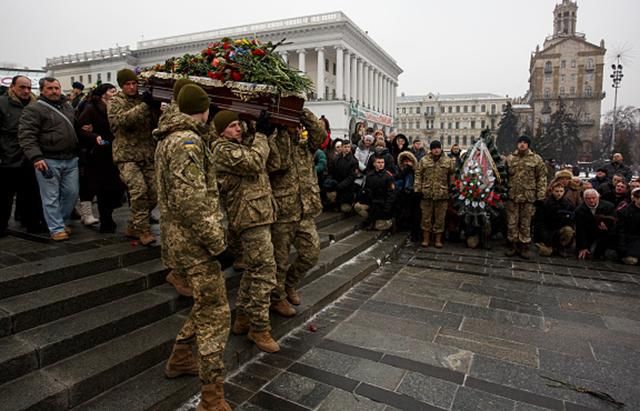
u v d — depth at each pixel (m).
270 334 3.61
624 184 7.57
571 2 89.31
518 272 6.08
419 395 2.94
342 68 39.44
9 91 4.41
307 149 3.88
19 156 4.31
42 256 3.81
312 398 2.89
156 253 4.18
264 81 3.36
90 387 2.60
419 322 4.23
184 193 2.40
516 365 3.39
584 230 6.86
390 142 9.16
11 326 2.81
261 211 3.24
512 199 6.81
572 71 74.88
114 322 3.09
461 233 8.55
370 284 5.44
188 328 2.80
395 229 8.17
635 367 3.39
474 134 86.69
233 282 4.20
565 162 52.91
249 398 2.88
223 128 3.08
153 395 2.67
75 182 4.45
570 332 4.05
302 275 4.13
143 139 4.18
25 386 2.47
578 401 2.91
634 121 59.09
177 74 3.71
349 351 3.58
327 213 7.89
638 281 5.71
